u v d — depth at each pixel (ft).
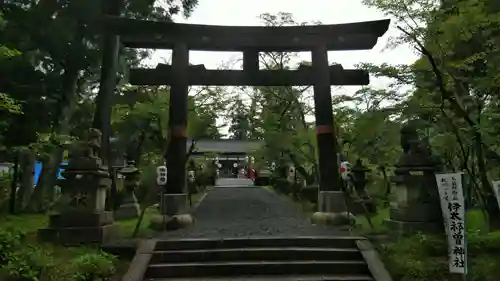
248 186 115.34
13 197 49.80
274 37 39.60
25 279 20.02
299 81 40.57
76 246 27.61
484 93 31.58
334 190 38.14
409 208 31.01
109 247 27.30
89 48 54.90
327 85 40.01
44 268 21.52
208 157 120.88
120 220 42.68
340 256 26.78
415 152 32.55
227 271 25.07
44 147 46.44
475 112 30.45
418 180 31.58
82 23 49.96
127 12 54.44
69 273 21.86
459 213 21.86
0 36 45.85
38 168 75.97
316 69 40.32
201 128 68.08
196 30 38.47
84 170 29.68
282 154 75.00
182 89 38.81
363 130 49.83
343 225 35.60
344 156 54.80
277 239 28.53
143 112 62.08
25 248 23.84
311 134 59.21
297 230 33.17
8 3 46.70
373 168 61.82
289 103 70.03
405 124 33.83
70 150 32.19
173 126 38.24
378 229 32.60
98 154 32.07
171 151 37.76
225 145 167.02
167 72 39.83
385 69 35.40
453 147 36.81
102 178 30.68
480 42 29.63
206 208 54.08
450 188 22.43
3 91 47.91
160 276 24.56
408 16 34.06
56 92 53.01
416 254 25.86
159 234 31.73
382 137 52.75
